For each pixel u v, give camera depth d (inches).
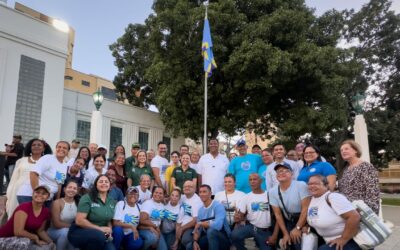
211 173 275.6
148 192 248.5
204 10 493.4
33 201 185.8
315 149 204.1
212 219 221.3
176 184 272.7
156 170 288.2
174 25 510.3
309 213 169.8
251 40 489.1
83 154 263.7
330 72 506.6
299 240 179.3
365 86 663.8
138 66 786.2
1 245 171.3
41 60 558.6
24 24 537.0
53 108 568.4
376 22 679.1
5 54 507.5
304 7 578.2
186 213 237.0
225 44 512.4
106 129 660.7
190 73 552.1
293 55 472.4
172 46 535.2
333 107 531.2
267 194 213.6
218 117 561.3
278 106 587.5
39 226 187.0
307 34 562.9
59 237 196.5
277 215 194.5
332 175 192.2
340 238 155.7
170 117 617.6
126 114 706.2
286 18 477.1
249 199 217.9
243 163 266.8
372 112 660.7
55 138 566.3
